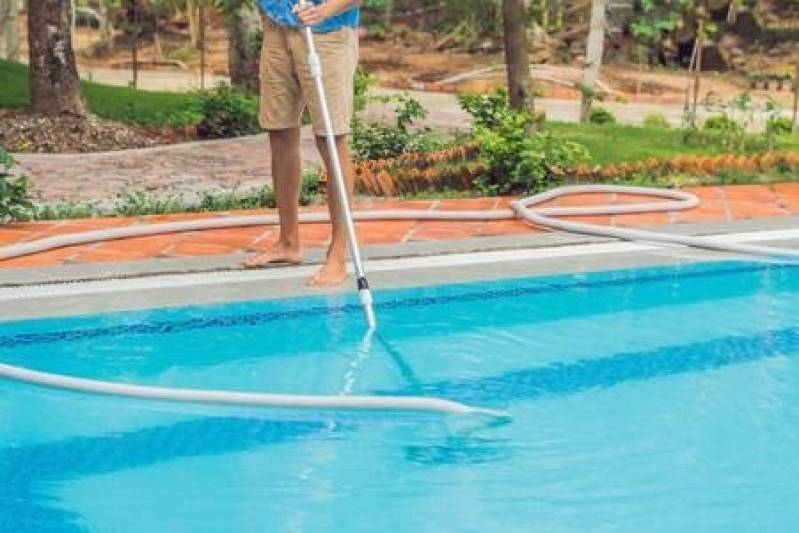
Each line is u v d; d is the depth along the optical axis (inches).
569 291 287.0
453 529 157.8
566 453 186.5
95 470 179.3
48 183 452.1
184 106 668.7
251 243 316.2
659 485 173.5
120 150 556.1
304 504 166.7
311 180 418.0
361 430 196.9
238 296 268.1
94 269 283.4
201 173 482.6
